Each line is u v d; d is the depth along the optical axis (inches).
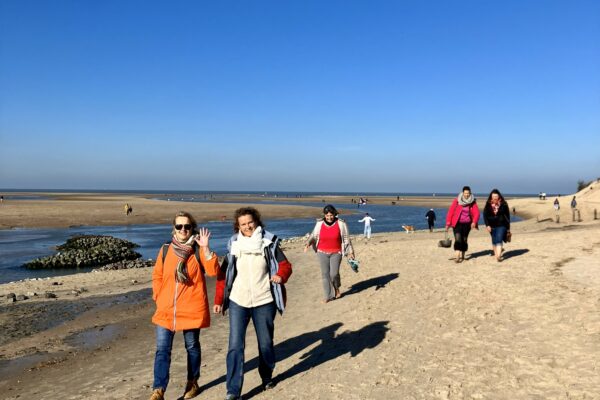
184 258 191.2
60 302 477.1
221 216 2230.6
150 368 258.5
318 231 379.2
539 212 2133.4
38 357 300.8
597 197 2272.4
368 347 244.8
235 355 190.7
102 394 222.4
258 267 192.5
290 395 192.1
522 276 362.3
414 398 175.5
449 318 277.4
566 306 267.6
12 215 1955.0
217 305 195.3
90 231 1552.7
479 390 176.4
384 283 418.0
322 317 327.6
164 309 192.7
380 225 1899.6
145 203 3346.5
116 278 644.7
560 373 182.9
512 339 227.5
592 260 415.2
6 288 590.2
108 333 354.9
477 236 1027.3
